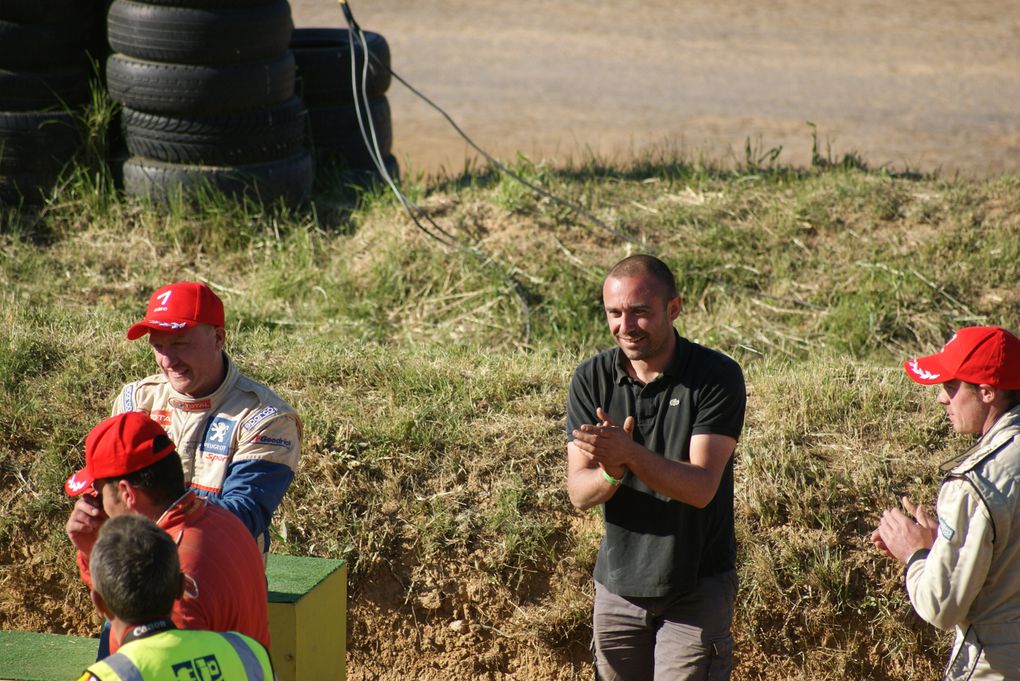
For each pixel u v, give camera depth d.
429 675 21.17
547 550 21.47
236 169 35.34
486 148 64.06
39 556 21.80
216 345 14.60
